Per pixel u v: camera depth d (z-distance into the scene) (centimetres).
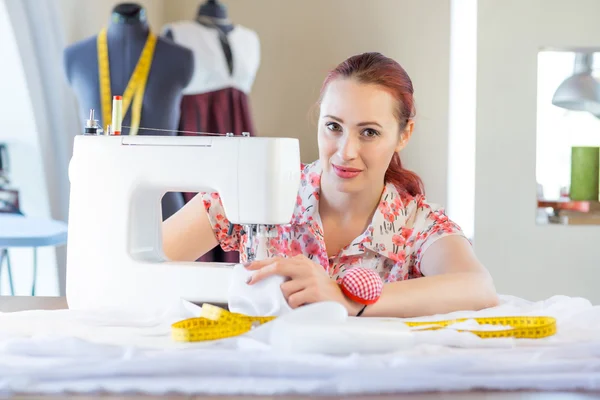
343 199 160
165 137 133
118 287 130
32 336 103
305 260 119
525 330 101
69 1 326
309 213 162
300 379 83
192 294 128
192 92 347
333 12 420
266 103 422
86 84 318
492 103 346
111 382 82
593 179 353
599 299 347
